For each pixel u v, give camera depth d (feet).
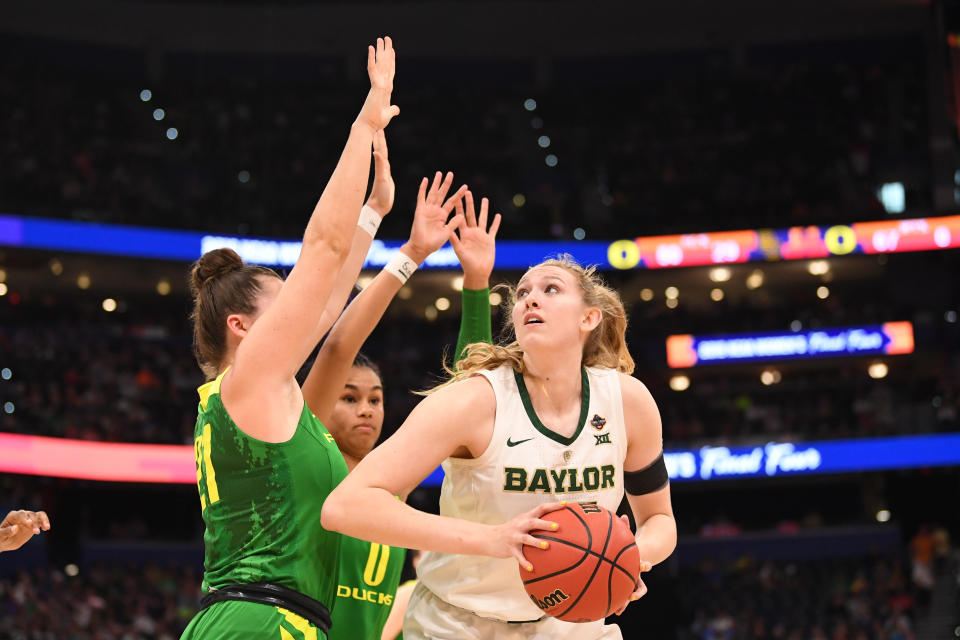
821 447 82.58
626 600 10.82
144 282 88.53
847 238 86.63
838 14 103.65
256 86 104.68
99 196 89.35
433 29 106.22
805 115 103.65
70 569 74.49
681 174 101.09
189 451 77.36
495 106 106.93
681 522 90.99
